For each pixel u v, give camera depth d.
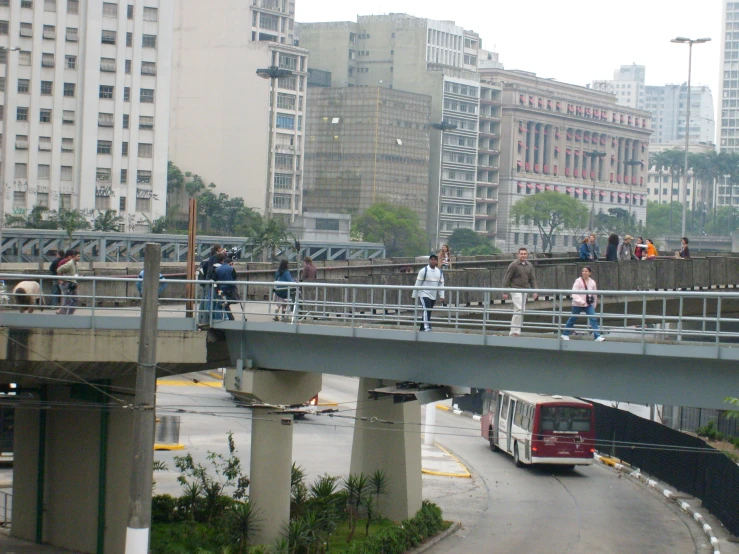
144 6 121.38
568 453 43.03
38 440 28.92
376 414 31.69
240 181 158.38
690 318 21.20
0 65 114.00
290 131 159.88
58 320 24.88
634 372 22.08
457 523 33.84
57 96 117.19
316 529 27.11
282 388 27.02
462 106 181.75
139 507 18.11
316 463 42.31
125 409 27.20
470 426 55.69
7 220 101.94
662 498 39.56
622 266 38.97
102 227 108.94
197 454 43.31
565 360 22.77
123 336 25.31
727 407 20.56
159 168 123.25
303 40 191.88
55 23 116.75
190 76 162.25
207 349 26.61
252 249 91.50
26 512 29.12
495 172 190.50
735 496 33.34
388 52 186.50
